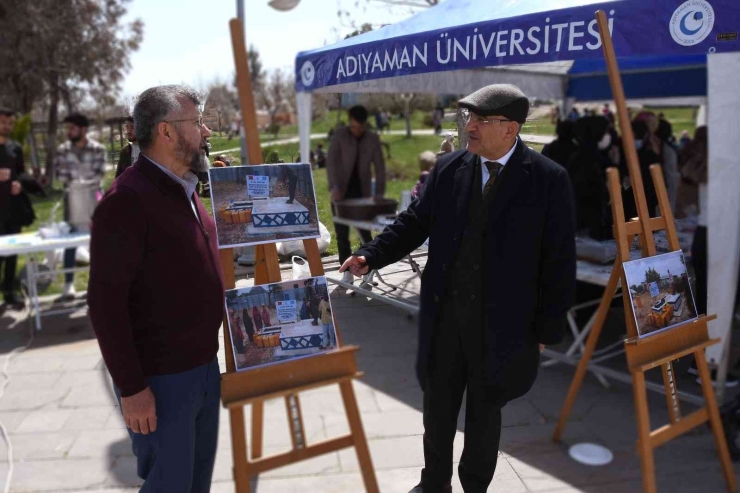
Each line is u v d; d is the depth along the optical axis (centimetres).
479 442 203
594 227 346
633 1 253
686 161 391
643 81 724
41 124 1574
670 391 223
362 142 465
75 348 392
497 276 189
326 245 217
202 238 165
